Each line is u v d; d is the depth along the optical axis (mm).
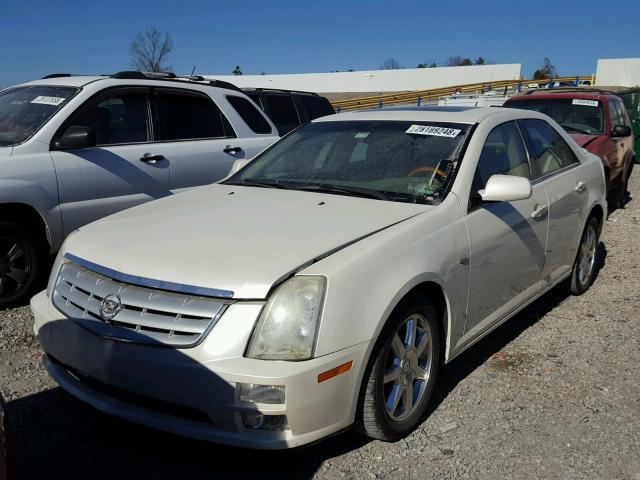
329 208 3596
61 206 5336
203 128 6680
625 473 3027
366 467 3062
